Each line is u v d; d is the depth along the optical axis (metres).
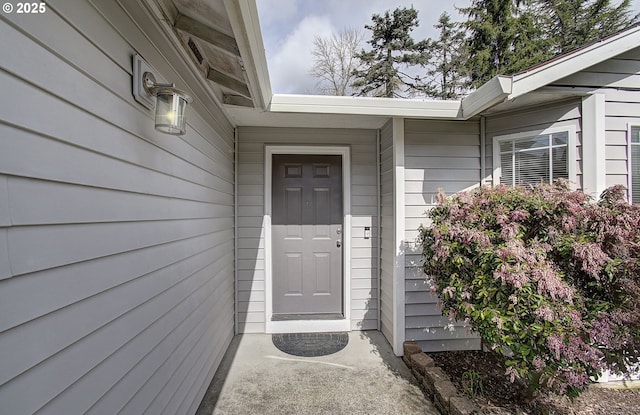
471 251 2.01
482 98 2.36
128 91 1.08
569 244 1.79
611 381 2.25
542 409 1.87
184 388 1.63
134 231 1.10
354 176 3.23
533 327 1.56
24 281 0.64
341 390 2.12
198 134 1.89
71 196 0.79
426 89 11.23
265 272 3.13
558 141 2.51
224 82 2.05
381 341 2.93
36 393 0.66
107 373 0.93
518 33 10.08
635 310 1.57
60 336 0.74
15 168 0.63
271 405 1.96
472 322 1.94
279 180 3.28
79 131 0.82
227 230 2.79
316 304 3.29
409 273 2.75
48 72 0.72
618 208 1.84
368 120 2.89
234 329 3.07
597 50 2.26
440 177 2.83
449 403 1.82
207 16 1.36
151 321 1.23
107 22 0.96
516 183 2.71
